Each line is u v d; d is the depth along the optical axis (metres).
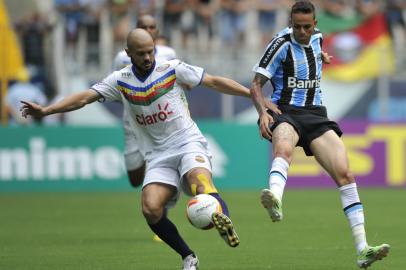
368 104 67.69
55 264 29.30
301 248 33.22
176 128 25.20
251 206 52.34
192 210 22.92
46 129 63.50
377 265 28.36
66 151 63.66
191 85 25.16
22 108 24.88
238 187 64.88
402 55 67.81
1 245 35.09
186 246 25.42
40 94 65.12
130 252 32.41
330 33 72.25
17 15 68.62
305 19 25.28
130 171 37.16
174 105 25.09
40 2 70.19
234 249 33.12
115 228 41.50
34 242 36.06
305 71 26.03
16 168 63.19
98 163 64.06
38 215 48.09
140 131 25.67
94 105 65.50
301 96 26.16
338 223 42.72
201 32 74.19
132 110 25.39
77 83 65.94
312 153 26.12
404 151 66.25
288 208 50.88
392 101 67.69
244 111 66.31
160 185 24.94
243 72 66.44
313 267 28.03
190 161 24.69
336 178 25.55
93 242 35.88
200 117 66.06
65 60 66.56
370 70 67.81
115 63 36.62
